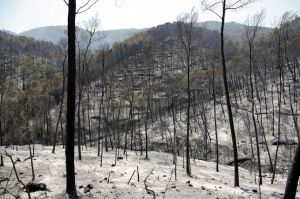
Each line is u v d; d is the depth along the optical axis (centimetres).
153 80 9581
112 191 1608
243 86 8206
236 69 8475
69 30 1376
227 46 11431
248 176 3256
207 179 2533
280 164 4400
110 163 2980
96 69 7400
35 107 5962
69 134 1392
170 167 3042
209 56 6938
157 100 8500
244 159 4859
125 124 6669
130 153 4291
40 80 6750
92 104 6962
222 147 5375
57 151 3662
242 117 6494
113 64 11475
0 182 1544
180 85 6844
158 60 13638
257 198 1800
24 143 5500
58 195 1352
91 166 2678
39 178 1823
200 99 7688
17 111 5228
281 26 4772
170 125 6969
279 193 2109
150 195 1582
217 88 8306
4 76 4931
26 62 7825
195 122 6575
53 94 7769
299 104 6450
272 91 6900
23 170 2045
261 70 9369
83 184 1752
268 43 7569
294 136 5297
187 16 2861
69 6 1370
